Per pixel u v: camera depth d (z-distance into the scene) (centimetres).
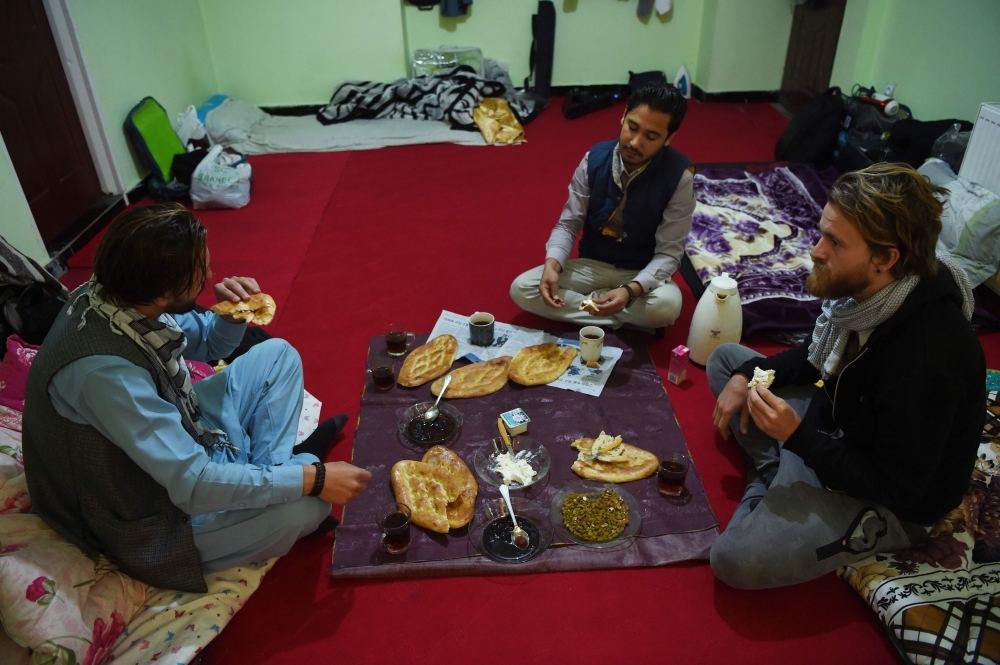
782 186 408
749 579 164
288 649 162
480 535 185
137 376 138
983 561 167
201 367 223
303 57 570
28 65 347
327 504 172
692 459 213
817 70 534
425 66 586
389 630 166
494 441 213
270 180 456
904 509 161
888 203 132
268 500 155
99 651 147
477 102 541
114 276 132
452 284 322
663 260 251
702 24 606
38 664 138
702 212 376
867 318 148
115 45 414
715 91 608
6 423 181
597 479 200
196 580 159
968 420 145
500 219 391
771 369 191
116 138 412
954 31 387
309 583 177
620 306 240
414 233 376
